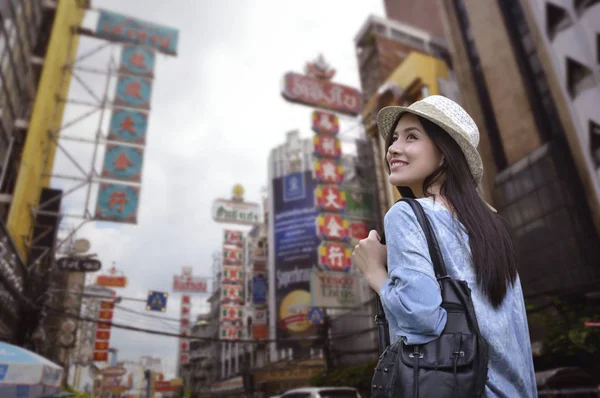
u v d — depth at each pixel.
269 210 37.78
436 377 0.65
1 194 12.92
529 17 11.22
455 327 0.69
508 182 11.57
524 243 10.73
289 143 43.22
